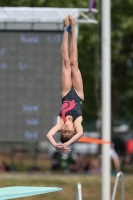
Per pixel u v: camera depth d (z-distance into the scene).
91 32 73.75
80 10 45.25
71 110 30.27
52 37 44.91
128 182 61.44
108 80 46.53
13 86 45.12
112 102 83.06
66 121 29.92
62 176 63.56
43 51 44.91
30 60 45.00
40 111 45.00
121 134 108.69
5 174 65.75
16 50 45.03
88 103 81.38
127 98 89.56
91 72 76.88
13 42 45.09
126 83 84.56
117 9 74.94
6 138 45.12
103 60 46.62
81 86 31.33
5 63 45.09
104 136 46.56
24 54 45.00
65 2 71.06
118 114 91.69
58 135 42.84
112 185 60.53
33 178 61.09
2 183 59.25
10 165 77.00
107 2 46.44
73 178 62.06
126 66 84.25
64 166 82.06
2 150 96.06
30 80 45.00
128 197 58.78
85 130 107.06
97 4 67.19
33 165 85.25
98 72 65.31
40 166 87.50
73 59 31.55
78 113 30.20
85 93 79.56
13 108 45.12
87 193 59.25
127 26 74.19
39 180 60.72
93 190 59.84
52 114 44.97
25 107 45.06
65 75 31.34
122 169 80.31
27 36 45.03
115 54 76.31
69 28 31.69
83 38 74.38
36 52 45.00
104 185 46.78
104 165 46.72
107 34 46.50
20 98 45.06
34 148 96.88
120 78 83.19
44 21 44.75
